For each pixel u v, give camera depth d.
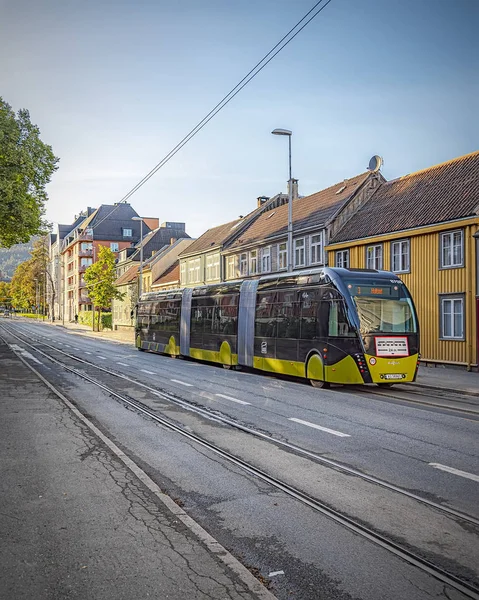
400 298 16.95
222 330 24.03
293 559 4.95
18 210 25.81
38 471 7.60
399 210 28.06
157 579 4.47
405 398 15.13
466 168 26.72
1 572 4.57
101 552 4.98
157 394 15.43
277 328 19.64
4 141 25.77
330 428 10.74
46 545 5.13
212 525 5.77
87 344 43.28
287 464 8.13
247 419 11.68
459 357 23.30
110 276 69.25
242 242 43.09
